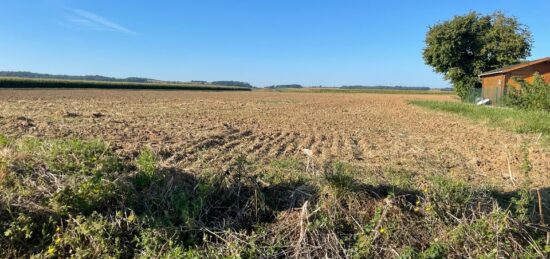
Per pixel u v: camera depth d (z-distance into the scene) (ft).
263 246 15.67
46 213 15.37
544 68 100.17
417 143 41.70
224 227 16.55
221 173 19.30
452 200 17.67
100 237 14.90
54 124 44.19
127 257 15.07
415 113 86.53
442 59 138.31
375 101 152.35
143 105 93.81
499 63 132.57
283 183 19.57
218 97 163.43
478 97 119.44
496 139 44.75
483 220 16.38
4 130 37.40
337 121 65.46
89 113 60.18
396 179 22.88
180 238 15.92
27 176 16.98
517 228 16.37
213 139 38.60
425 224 16.81
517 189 23.43
